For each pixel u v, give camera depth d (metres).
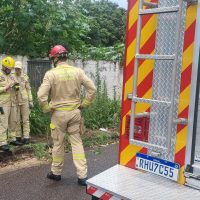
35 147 4.36
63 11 5.80
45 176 3.58
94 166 3.93
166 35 1.83
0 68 5.06
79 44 6.51
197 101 1.74
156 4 1.85
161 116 1.88
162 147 1.75
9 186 3.34
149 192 1.78
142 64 1.93
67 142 4.47
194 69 1.73
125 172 2.00
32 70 5.60
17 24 5.55
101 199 1.88
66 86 3.12
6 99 4.38
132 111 1.85
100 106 5.93
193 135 1.76
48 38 5.90
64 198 3.05
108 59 6.95
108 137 5.15
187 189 1.79
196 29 1.72
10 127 4.65
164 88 1.86
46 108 3.14
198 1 1.70
